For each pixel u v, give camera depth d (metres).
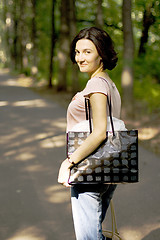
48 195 4.29
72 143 1.84
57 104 13.01
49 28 22.62
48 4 21.86
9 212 3.80
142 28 13.84
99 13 10.90
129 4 8.71
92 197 1.92
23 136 7.59
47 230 3.40
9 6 38.16
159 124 8.38
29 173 5.13
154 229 3.39
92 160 1.83
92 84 1.81
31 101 13.90
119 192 4.38
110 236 2.54
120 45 14.87
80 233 1.98
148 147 6.53
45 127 8.61
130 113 9.12
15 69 39.94
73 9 13.77
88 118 1.90
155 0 12.75
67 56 16.33
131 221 3.57
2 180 4.82
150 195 4.25
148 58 11.59
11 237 3.26
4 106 12.31
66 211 3.84
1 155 6.10
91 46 1.88
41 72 28.55
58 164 5.60
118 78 11.20
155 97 10.59
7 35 44.31
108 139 1.83
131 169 1.84
